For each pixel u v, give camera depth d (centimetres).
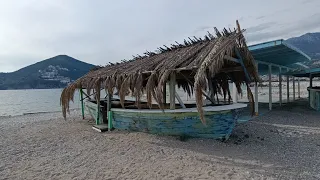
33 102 3762
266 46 953
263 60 1321
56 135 881
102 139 764
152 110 711
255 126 915
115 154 600
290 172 451
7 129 1072
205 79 501
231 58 591
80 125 1095
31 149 688
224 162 514
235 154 568
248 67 655
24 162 562
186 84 993
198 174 448
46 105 3169
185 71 683
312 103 1476
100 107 1030
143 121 754
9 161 573
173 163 515
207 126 646
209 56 523
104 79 873
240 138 723
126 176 451
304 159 529
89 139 779
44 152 650
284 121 1020
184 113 657
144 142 684
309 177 425
